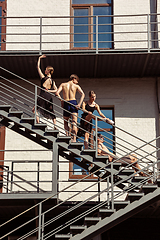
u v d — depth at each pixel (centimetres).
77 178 1103
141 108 1161
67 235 773
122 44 1180
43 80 964
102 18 1222
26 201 947
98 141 963
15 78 1192
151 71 1161
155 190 780
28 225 1048
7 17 1094
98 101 1171
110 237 1013
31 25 1112
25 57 1094
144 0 1212
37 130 876
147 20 1107
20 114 881
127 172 836
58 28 1200
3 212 1034
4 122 939
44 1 1221
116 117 1153
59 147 909
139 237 1014
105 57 1093
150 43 1181
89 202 1020
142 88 1180
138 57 1094
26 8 1215
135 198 789
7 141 1136
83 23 1222
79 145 857
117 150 1121
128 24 1129
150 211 989
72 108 928
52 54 1080
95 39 1207
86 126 938
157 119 1150
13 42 1112
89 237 789
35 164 1113
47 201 930
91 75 1185
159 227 1030
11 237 1039
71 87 941
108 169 845
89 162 916
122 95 1175
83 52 1084
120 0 1212
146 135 1134
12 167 1030
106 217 775
